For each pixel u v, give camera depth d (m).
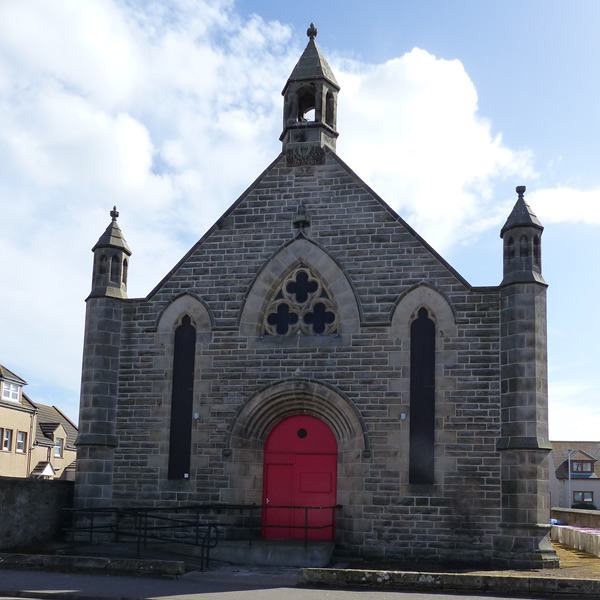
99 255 22.31
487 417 19.42
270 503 20.75
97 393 21.30
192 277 21.92
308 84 22.88
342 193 21.55
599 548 20.92
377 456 19.78
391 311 20.48
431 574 14.58
